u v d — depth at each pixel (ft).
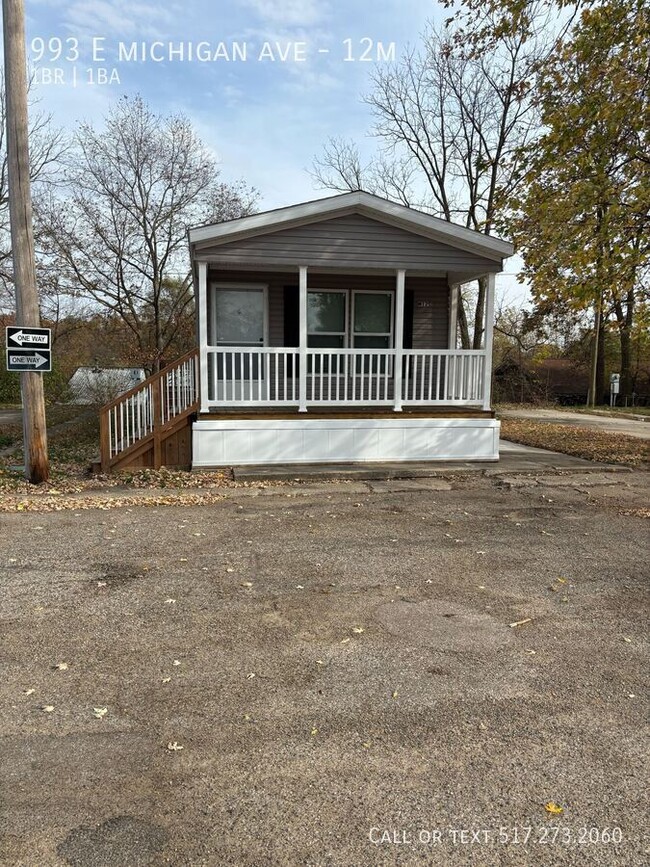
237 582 15.35
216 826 6.97
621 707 9.68
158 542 18.88
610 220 31.19
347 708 9.57
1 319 82.43
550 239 35.14
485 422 33.47
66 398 76.64
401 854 6.59
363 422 32.30
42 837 6.74
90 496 25.43
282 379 37.52
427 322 39.22
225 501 25.00
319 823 7.04
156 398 30.78
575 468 32.07
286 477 29.22
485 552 18.13
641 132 32.35
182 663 11.03
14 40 25.27
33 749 8.40
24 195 26.13
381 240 31.40
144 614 13.25
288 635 12.26
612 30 31.37
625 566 16.90
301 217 30.17
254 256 30.48
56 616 13.08
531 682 10.46
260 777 7.86
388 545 18.79
